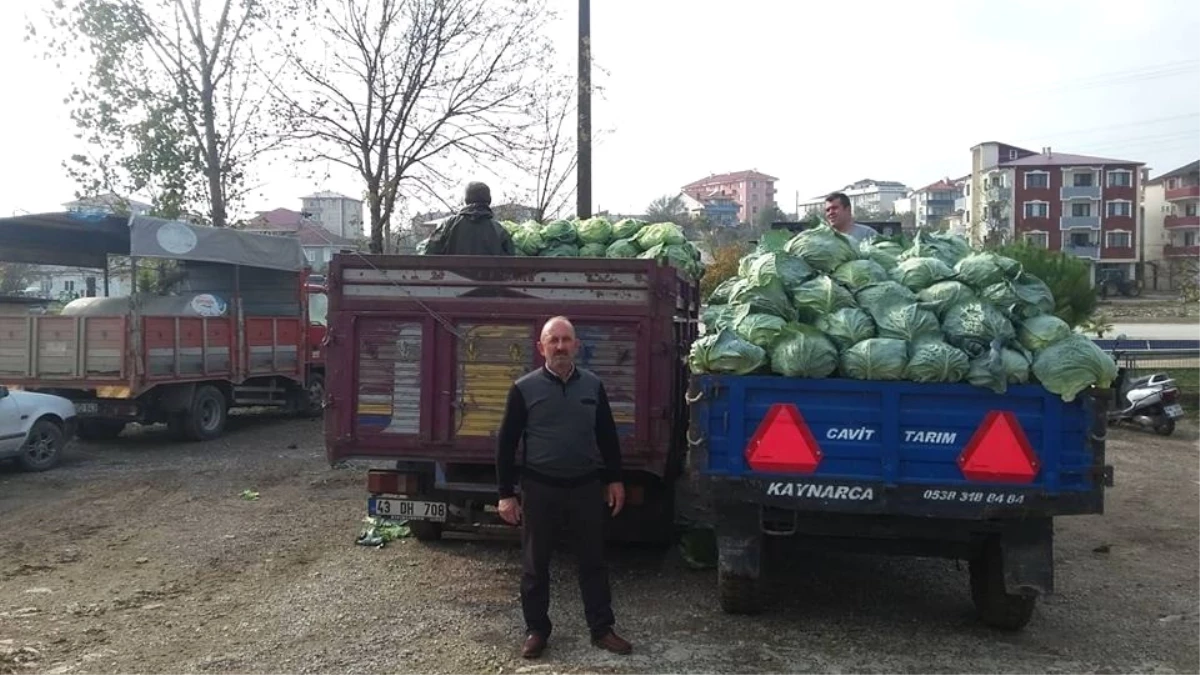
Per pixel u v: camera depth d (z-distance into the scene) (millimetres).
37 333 13094
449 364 6906
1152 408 15453
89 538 8352
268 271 16750
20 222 13953
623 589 6836
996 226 73375
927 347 5402
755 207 132375
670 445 6801
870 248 6371
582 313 6777
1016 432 5344
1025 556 5496
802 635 5863
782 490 5543
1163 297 70688
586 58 15344
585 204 15336
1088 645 5777
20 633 5887
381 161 17047
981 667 5375
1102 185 78938
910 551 5926
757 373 5641
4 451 11156
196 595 6676
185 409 13922
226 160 18141
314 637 5793
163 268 16906
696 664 5367
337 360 6984
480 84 17000
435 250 7914
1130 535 8812
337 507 9523
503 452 5582
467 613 6238
